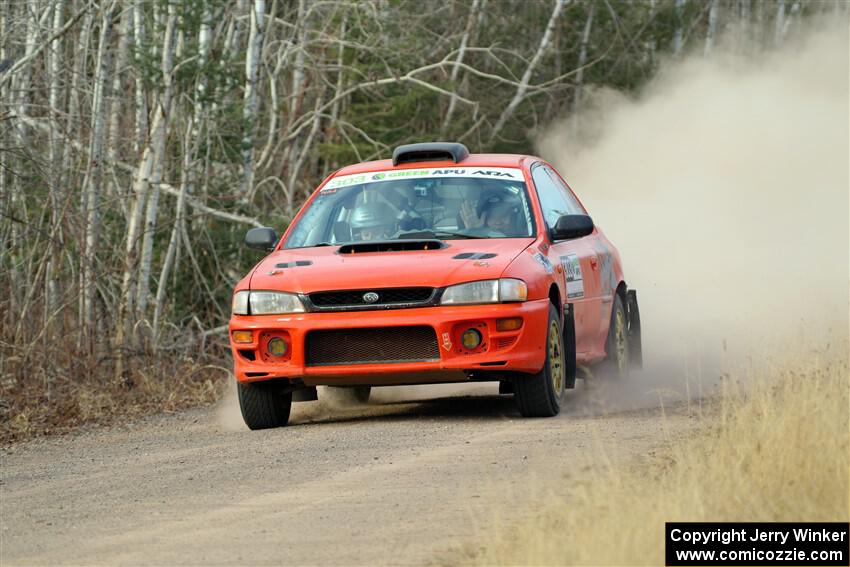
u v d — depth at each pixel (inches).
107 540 812.6
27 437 1423.5
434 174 1411.2
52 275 2048.5
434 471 977.5
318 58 3102.9
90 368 1847.9
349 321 1218.6
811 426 886.4
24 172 2220.7
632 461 958.4
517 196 1380.4
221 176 2573.8
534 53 3922.2
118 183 2300.7
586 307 1428.4
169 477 1035.9
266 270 1291.8
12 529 866.1
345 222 1379.2
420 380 1233.4
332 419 1378.0
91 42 2463.1
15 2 2257.6
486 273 1219.9
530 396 1245.1
